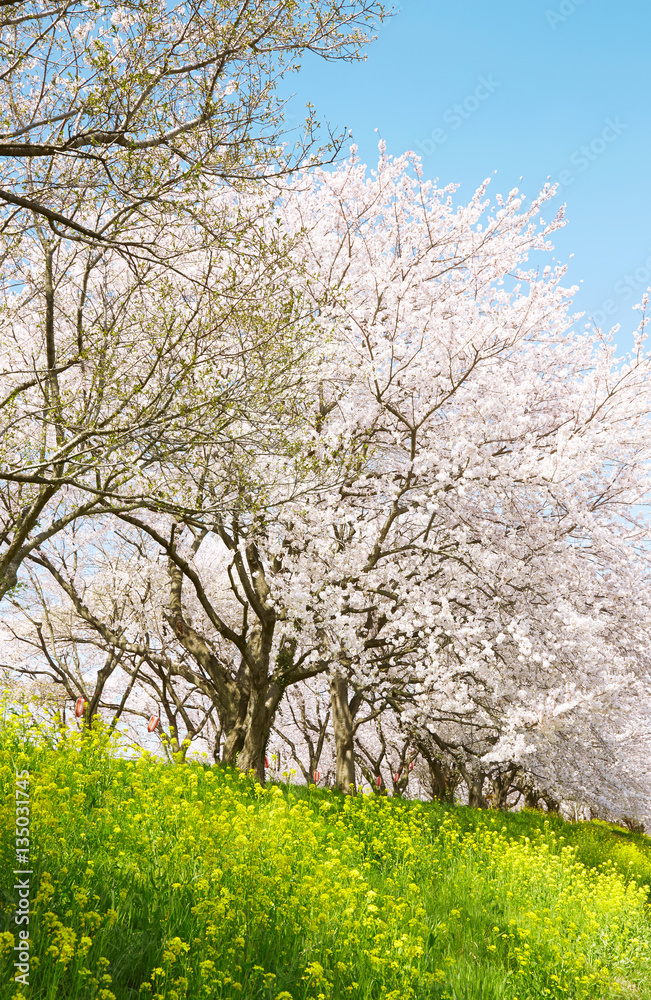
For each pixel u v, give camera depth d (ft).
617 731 63.98
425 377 44.60
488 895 25.80
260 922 15.02
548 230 51.49
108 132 18.86
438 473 42.06
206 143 21.09
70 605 63.21
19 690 57.82
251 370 26.53
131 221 22.48
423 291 49.03
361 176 50.37
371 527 42.42
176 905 14.29
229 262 29.76
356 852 25.81
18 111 22.80
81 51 20.56
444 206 51.06
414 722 47.96
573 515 43.65
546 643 44.24
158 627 61.21
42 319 33.81
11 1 16.78
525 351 51.67
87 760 23.26
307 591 39.34
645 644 48.47
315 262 48.44
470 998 16.42
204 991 11.63
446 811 47.21
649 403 48.14
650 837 86.74
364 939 16.62
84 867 14.60
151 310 27.45
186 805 20.16
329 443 35.29
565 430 45.09
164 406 23.81
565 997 19.07
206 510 26.81
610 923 26.04
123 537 54.75
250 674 41.14
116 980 11.57
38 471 25.26
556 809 99.96
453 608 45.03
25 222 23.53
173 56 20.08
